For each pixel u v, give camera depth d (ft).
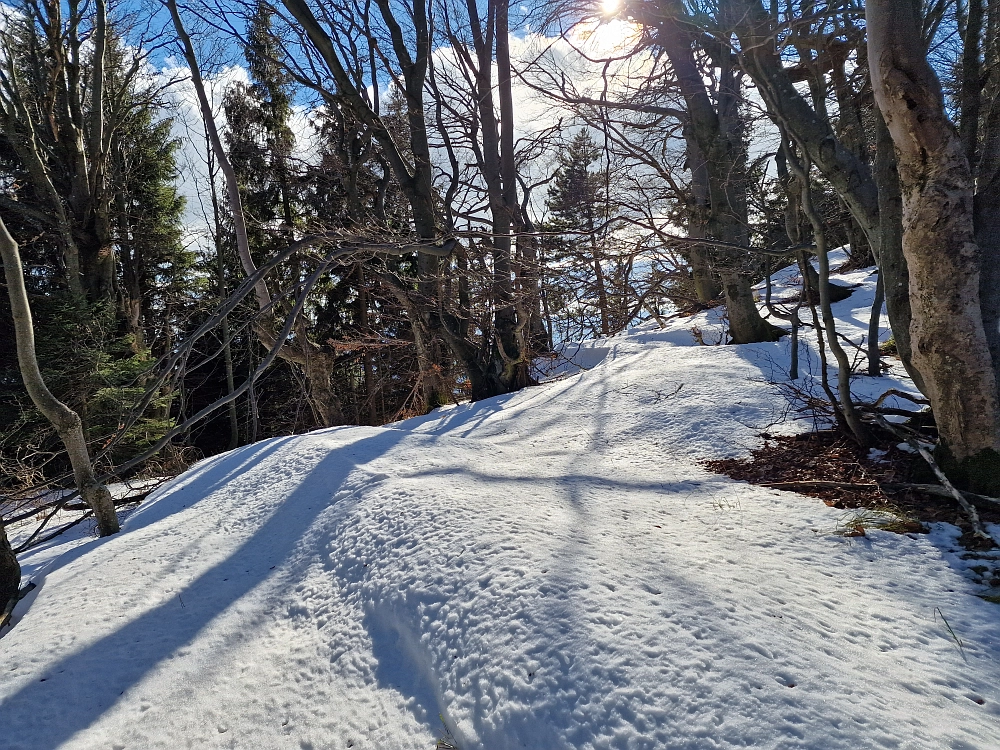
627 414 21.42
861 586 9.33
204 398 73.41
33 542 18.95
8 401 36.78
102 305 42.70
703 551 10.27
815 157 14.74
